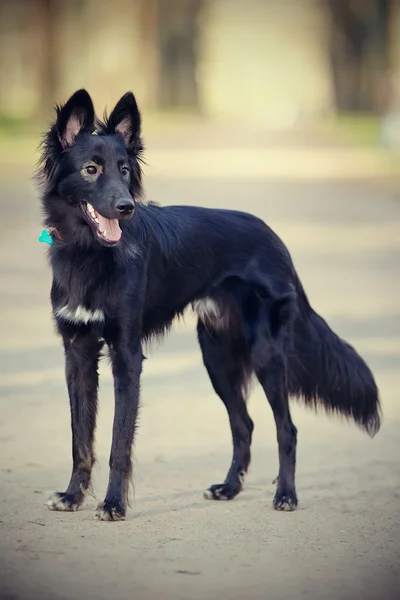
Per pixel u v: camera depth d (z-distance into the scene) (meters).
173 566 8.32
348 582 8.05
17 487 10.52
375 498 10.43
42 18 85.25
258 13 147.38
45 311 19.81
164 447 12.21
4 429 12.68
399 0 109.25
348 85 109.12
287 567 8.35
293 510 10.02
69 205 10.02
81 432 10.05
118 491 9.68
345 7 106.75
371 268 24.89
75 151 10.02
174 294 10.66
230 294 10.88
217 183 43.97
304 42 144.38
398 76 108.94
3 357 16.30
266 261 10.89
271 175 48.81
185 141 69.06
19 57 117.25
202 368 16.05
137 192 10.52
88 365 10.14
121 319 9.91
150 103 111.31
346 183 46.44
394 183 46.91
